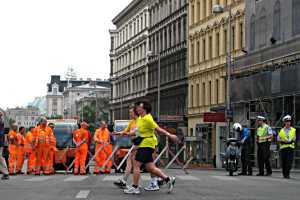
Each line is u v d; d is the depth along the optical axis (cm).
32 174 2697
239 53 5322
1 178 2028
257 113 4166
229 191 1462
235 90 4447
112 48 11512
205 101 6281
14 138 2709
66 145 3103
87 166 2573
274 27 4016
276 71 3712
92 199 1238
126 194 1357
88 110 15550
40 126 2541
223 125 4847
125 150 3045
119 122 3762
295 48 3512
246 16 4628
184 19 7144
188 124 6806
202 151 5434
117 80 11094
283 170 2202
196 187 1576
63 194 1359
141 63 9325
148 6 9025
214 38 6056
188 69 6900
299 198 1317
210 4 6250
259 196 1344
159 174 1393
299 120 3500
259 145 2386
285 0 3831
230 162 2394
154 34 8625
